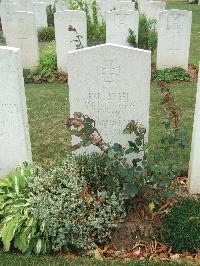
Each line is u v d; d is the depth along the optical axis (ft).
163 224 5.69
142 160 6.08
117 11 13.62
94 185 5.99
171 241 5.52
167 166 6.57
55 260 5.38
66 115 10.05
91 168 6.07
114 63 6.12
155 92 11.34
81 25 12.69
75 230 5.48
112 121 6.59
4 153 6.84
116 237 5.70
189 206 5.94
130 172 5.75
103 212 5.57
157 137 8.61
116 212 5.74
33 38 13.21
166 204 5.99
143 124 6.55
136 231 5.74
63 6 19.36
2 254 5.56
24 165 6.46
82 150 6.82
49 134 9.04
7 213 5.79
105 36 14.57
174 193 6.15
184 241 5.43
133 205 5.98
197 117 6.10
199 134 6.19
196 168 6.45
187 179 6.97
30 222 5.54
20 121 6.52
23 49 13.42
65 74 13.01
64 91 11.81
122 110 6.48
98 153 6.60
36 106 10.67
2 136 6.69
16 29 13.14
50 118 9.89
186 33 12.56
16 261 5.38
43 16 19.86
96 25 14.92
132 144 5.91
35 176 5.98
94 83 6.31
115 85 6.29
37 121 9.73
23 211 5.70
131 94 6.33
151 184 5.96
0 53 6.02
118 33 13.99
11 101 6.36
